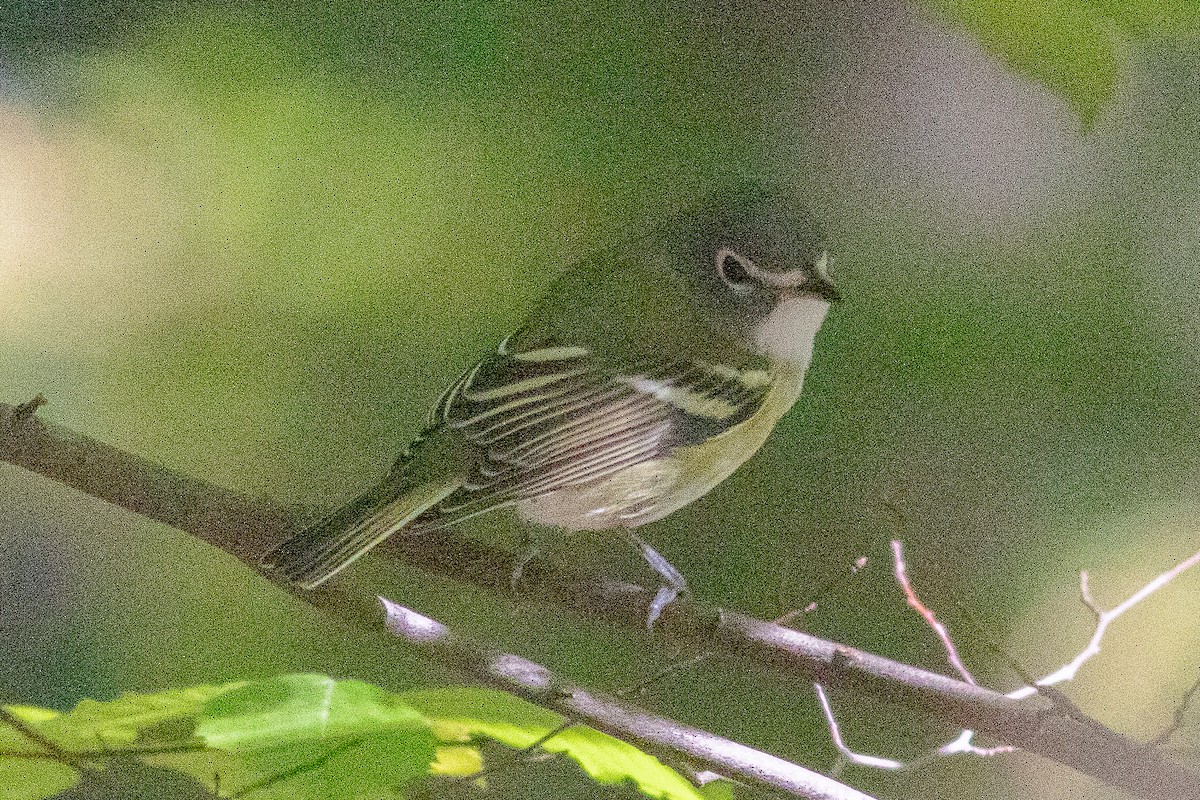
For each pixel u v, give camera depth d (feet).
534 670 17.11
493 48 41.19
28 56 43.39
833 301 24.49
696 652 20.16
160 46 43.60
